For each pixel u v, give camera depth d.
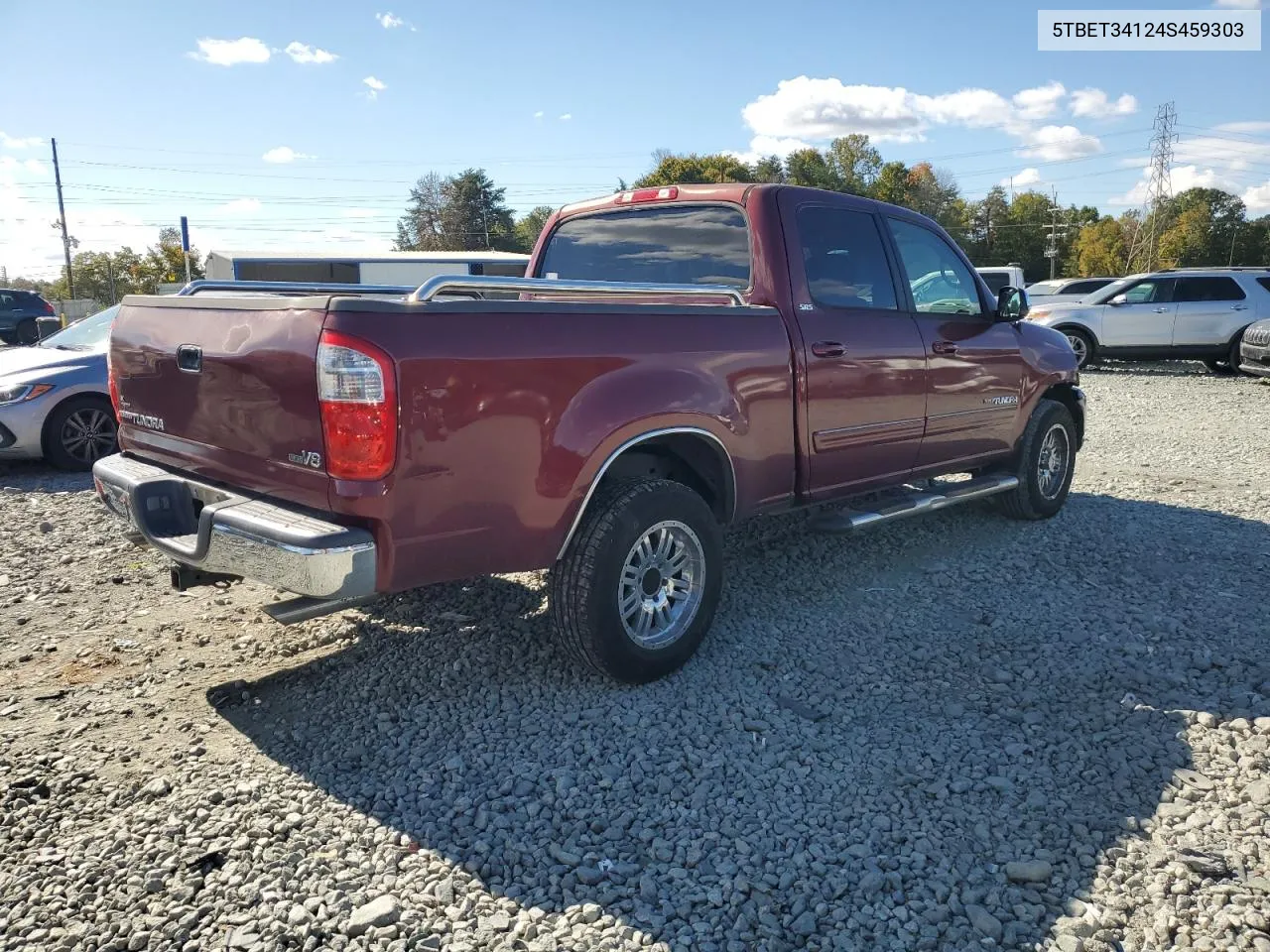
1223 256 104.12
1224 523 6.28
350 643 4.30
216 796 3.03
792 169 95.25
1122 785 3.09
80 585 5.21
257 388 3.21
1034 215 116.75
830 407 4.52
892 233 5.11
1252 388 14.66
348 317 2.94
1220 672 3.93
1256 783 3.07
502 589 4.92
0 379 8.46
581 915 2.48
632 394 3.61
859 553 5.60
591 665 3.71
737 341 4.05
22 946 2.37
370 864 2.69
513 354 3.26
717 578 4.02
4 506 7.23
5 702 3.75
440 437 3.09
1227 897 2.54
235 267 18.98
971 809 2.97
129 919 2.47
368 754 3.32
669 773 3.18
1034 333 6.13
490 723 3.53
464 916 2.48
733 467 4.09
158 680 3.95
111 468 3.94
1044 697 3.74
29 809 2.97
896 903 2.55
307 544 2.95
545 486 3.39
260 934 2.41
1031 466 6.10
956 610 4.70
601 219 5.18
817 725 3.53
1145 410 12.23
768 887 2.60
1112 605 4.73
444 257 20.11
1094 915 2.47
